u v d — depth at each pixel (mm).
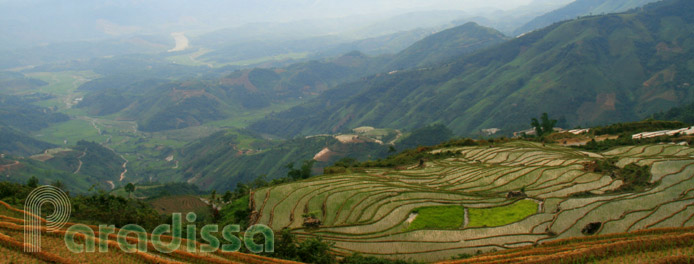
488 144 95438
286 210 52812
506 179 58844
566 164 62969
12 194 50875
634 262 25188
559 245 34812
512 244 38344
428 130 189000
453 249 38125
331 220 48281
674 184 47938
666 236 27344
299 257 35344
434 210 47312
